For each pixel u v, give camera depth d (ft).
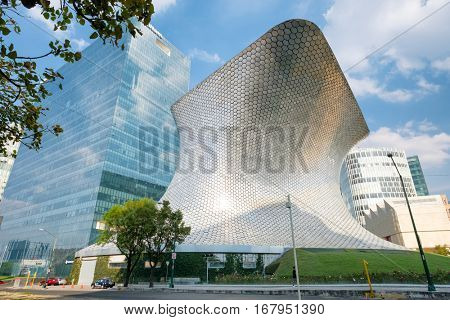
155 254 106.73
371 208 325.21
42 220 272.31
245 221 128.88
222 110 143.84
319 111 137.90
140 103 291.58
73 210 244.22
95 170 244.83
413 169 527.40
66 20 17.43
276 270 100.99
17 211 313.53
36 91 21.34
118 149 255.50
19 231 295.28
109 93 275.18
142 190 272.10
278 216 133.39
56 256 234.79
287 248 119.96
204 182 142.72
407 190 366.02
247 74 133.08
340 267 92.07
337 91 135.23
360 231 143.33
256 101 134.62
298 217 135.33
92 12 16.93
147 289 89.40
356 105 145.28
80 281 141.28
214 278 107.65
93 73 305.12
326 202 147.13
